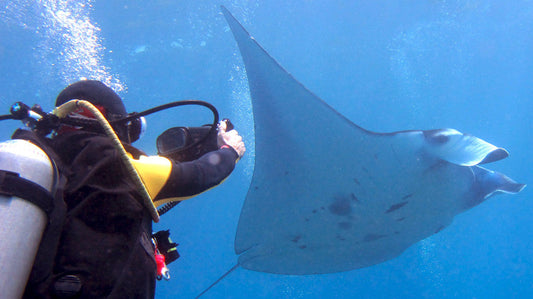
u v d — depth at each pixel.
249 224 2.79
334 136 2.40
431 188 2.69
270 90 2.33
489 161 2.72
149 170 0.83
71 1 9.91
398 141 2.44
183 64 14.32
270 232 2.86
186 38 13.12
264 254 3.01
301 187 2.63
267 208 2.72
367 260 3.37
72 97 0.93
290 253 3.07
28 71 11.24
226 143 1.14
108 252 0.69
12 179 0.62
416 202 2.75
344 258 3.27
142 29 11.84
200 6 12.15
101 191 0.73
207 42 13.76
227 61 15.16
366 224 2.88
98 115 0.76
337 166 2.54
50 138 0.84
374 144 2.42
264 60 2.27
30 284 0.63
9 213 0.60
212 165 0.99
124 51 12.35
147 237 0.79
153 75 14.21
